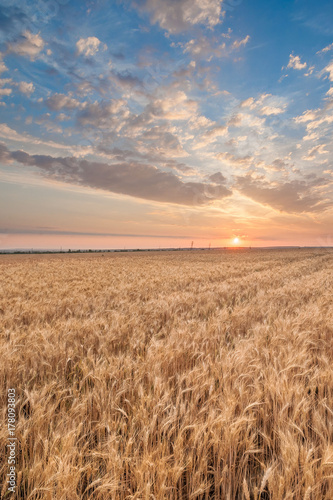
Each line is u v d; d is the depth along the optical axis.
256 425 2.73
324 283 13.18
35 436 2.30
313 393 3.01
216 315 6.75
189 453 2.21
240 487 2.20
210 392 2.79
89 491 2.17
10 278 15.81
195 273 18.73
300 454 2.06
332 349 4.49
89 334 4.95
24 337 4.57
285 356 3.82
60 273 19.52
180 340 4.37
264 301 8.23
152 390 3.17
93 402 2.85
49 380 3.38
